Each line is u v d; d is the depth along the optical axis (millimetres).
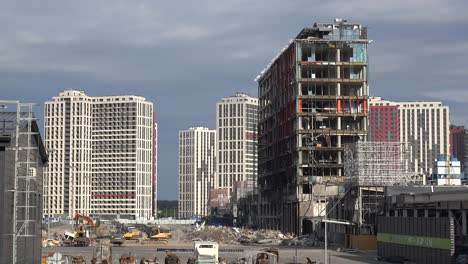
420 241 94125
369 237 132125
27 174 62438
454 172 179875
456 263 84000
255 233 186875
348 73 197625
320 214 167500
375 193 146375
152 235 165875
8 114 62219
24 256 65688
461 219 90875
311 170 195750
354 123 196375
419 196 97500
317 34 199750
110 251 92250
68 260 85625
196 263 86062
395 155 149250
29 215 68188
